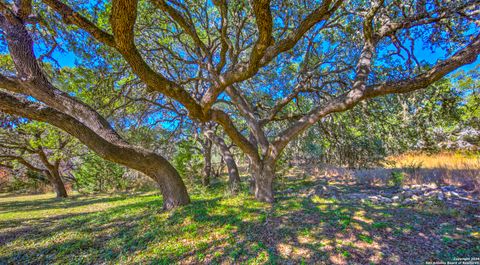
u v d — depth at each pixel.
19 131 8.98
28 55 3.79
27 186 16.80
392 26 4.61
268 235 3.45
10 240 3.78
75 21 2.12
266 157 5.82
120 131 8.25
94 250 3.18
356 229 3.52
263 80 8.37
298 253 2.90
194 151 11.58
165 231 3.70
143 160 4.84
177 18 3.57
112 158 4.35
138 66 2.51
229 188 8.00
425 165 9.63
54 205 8.55
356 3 5.23
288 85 8.17
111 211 5.58
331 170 11.79
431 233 3.36
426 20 4.16
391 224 3.72
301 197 6.19
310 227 3.67
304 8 4.81
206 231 3.67
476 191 6.00
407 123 6.05
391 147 7.65
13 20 3.64
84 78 5.36
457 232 3.37
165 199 5.32
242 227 3.79
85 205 7.89
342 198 6.05
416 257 2.73
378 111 6.36
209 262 2.78
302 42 6.74
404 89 3.69
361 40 5.68
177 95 3.12
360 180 9.09
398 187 7.40
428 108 5.34
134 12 1.85
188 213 4.55
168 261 2.81
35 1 4.29
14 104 3.28
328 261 2.71
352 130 7.56
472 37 3.90
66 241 3.54
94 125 4.48
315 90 6.45
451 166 8.64
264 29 2.14
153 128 10.40
